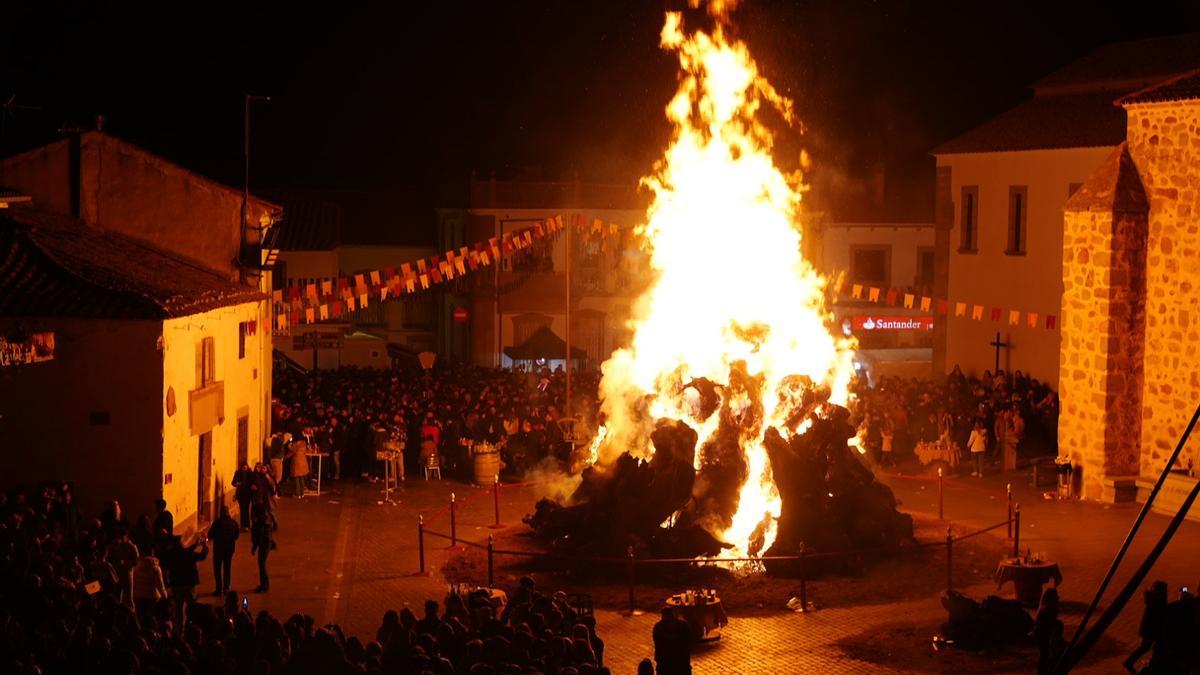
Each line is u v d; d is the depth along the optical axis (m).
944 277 47.31
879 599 22.41
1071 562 24.88
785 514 24.48
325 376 43.69
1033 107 46.28
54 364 23.86
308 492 32.75
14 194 28.30
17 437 23.89
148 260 28.30
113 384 23.97
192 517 26.30
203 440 27.55
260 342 33.53
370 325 67.12
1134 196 31.48
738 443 26.62
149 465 24.06
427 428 34.75
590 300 57.97
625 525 24.44
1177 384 30.97
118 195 30.59
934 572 24.09
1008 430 35.59
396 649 14.83
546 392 41.06
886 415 36.69
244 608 15.98
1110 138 40.19
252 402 32.56
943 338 47.47
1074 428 32.41
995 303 45.09
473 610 16.92
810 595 22.56
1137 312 31.69
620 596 22.70
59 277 24.27
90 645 13.68
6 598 15.99
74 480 24.00
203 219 31.00
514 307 57.53
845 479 25.33
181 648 13.95
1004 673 18.30
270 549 23.48
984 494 32.34
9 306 23.38
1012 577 21.34
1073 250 32.47
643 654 19.45
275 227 33.75
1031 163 43.25
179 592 20.77
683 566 23.62
